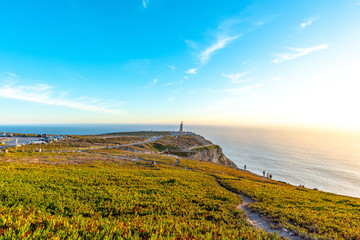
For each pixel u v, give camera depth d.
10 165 29.33
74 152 62.41
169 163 58.94
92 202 14.68
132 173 31.53
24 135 120.50
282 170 161.50
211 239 8.42
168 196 19.12
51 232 6.90
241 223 13.43
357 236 11.56
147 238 7.78
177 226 9.87
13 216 8.26
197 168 56.59
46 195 14.43
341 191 112.06
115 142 116.12
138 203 15.58
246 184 34.06
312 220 14.40
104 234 7.46
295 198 25.02
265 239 9.64
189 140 174.25
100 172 29.00
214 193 22.89
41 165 33.25
